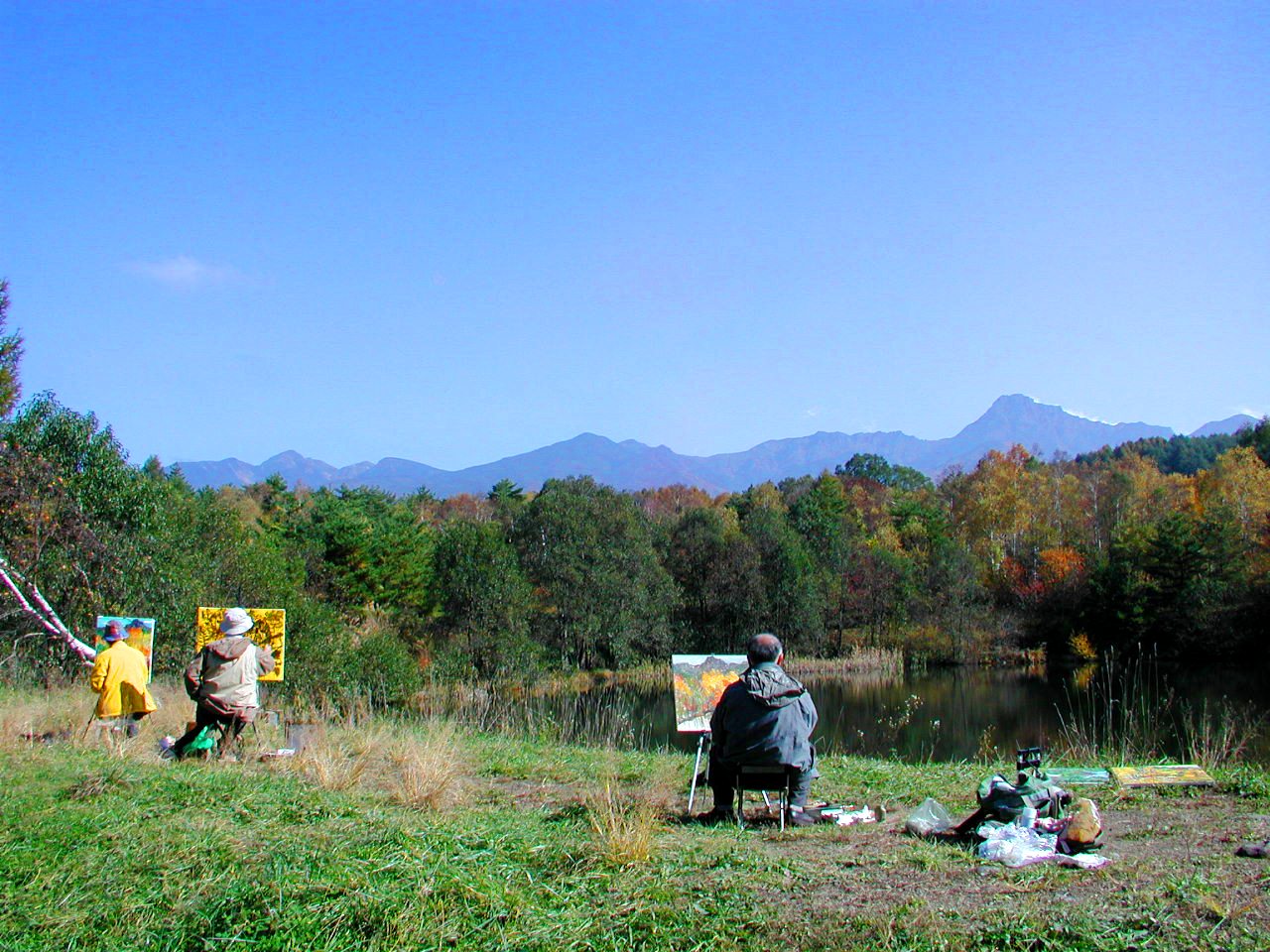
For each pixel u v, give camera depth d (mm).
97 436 19359
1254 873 4781
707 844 5895
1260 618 40250
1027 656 44906
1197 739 12586
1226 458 63719
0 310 19109
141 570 18875
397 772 8992
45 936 4457
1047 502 67562
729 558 46719
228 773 7883
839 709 27703
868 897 4664
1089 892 4574
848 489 100875
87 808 6348
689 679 8672
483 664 35625
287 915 4496
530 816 6887
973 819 6309
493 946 4273
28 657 17188
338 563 48281
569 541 41656
